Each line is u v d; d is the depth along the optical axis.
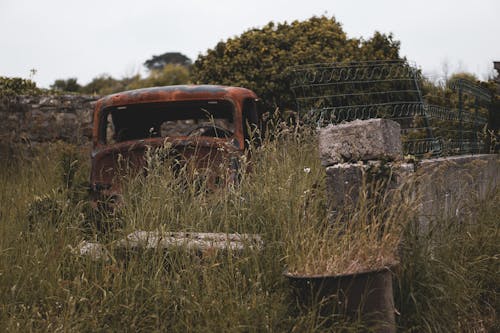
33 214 5.99
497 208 6.56
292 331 4.26
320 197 5.64
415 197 5.38
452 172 6.85
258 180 5.95
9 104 12.73
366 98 8.88
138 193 5.97
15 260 5.20
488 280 5.66
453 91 8.73
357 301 4.36
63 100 12.81
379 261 4.55
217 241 5.25
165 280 4.95
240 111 7.44
